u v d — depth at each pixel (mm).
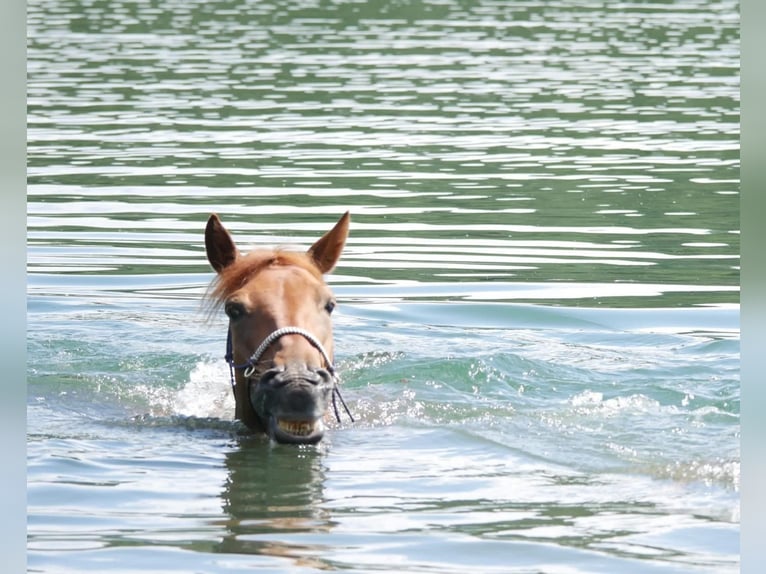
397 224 19812
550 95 32062
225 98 31484
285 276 10633
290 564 7902
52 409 11797
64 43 40906
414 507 9000
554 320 14953
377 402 11789
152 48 39906
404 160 24734
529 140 26781
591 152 25531
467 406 11648
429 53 38969
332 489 9383
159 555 8047
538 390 12156
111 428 11156
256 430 10859
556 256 17969
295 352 10039
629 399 11727
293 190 22156
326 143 26328
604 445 10445
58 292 16250
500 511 8914
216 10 49438
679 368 12797
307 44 40812
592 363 13055
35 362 13352
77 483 9508
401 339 14086
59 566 7871
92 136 26828
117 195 21672
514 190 22234
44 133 27125
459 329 14555
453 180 23016
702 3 52156
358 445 10516
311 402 9656
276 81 33844
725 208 20859
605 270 17266
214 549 8148
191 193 21844
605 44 41094
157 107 30281
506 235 19203
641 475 9695
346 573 7758
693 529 8562
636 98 31672
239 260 11078
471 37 42562
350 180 23016
